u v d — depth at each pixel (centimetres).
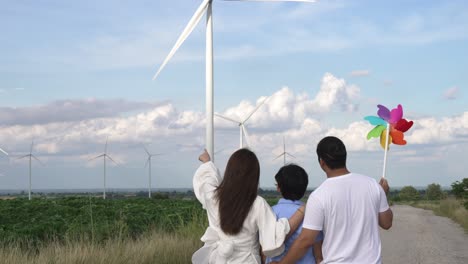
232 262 470
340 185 427
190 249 1127
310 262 460
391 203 6328
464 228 2209
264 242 457
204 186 502
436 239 1745
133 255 1005
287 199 489
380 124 550
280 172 491
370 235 423
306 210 432
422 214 3341
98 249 1043
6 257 996
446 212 3353
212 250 484
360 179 432
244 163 468
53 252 1043
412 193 7906
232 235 468
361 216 422
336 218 421
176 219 1834
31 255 1068
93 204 2625
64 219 1809
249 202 465
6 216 1931
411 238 1769
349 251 419
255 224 468
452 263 1221
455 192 3797
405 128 535
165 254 1046
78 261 947
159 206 2548
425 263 1215
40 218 1912
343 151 436
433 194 7850
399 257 1309
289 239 472
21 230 1394
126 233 1412
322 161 443
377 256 423
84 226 1448
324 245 430
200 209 2250
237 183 466
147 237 1321
